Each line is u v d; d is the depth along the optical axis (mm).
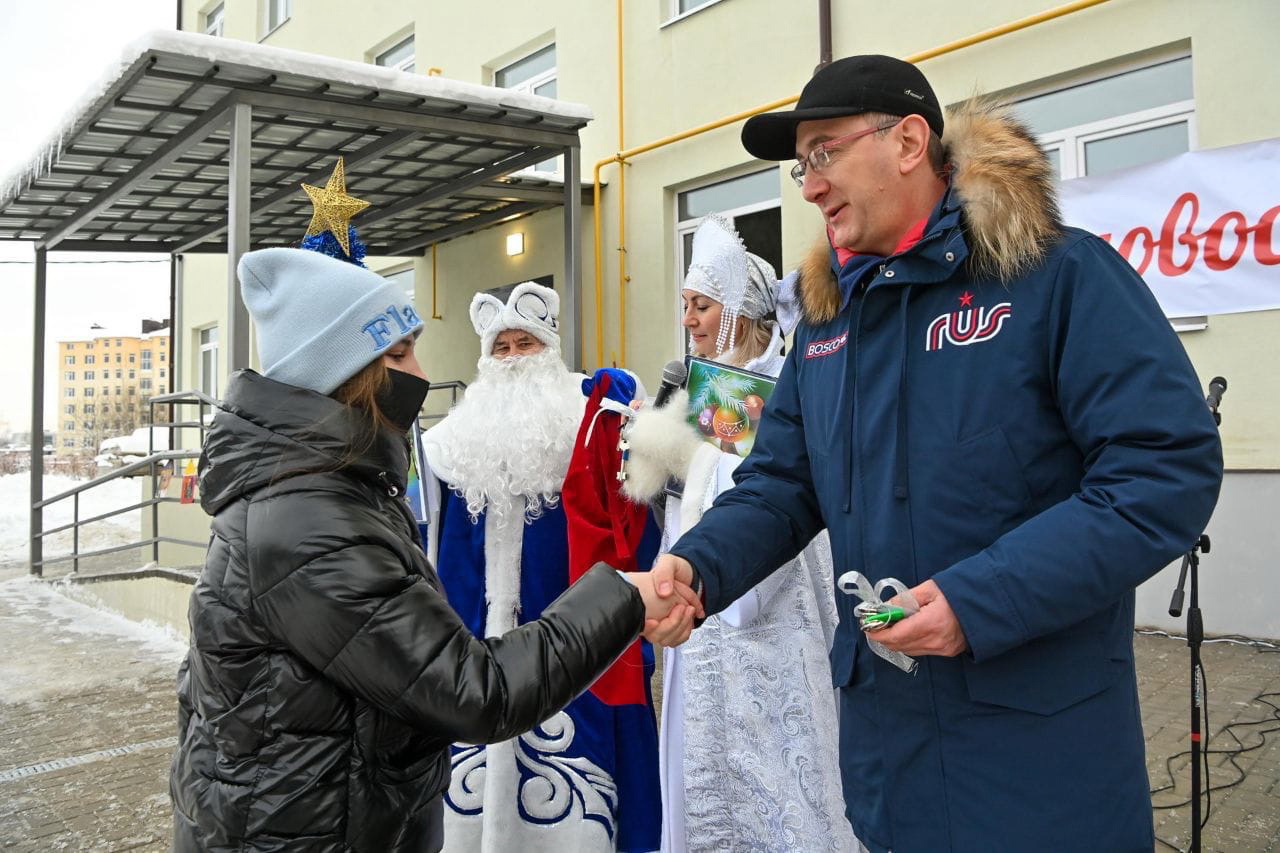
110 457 19406
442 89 5711
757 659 1986
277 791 1138
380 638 1120
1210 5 4777
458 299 9836
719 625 2049
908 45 6012
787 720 1956
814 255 1588
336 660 1127
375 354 1275
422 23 10266
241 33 13898
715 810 2047
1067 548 1116
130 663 5816
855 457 1388
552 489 2396
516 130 6309
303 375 1258
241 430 1229
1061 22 5316
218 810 1147
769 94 6816
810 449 1534
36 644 6441
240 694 1158
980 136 1323
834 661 1452
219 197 7695
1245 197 4578
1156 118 5109
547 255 8695
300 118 5902
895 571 1311
